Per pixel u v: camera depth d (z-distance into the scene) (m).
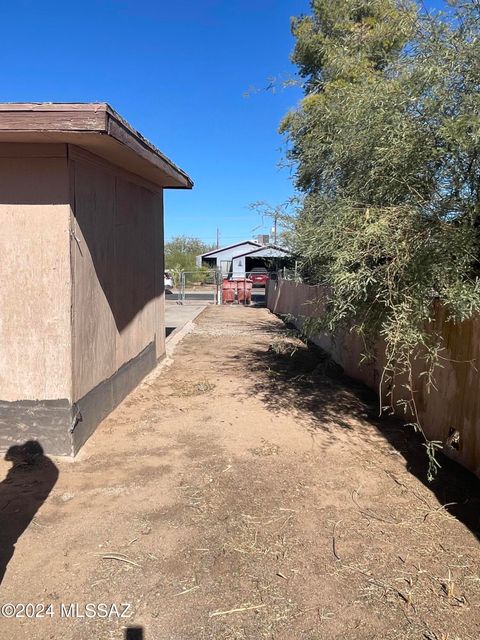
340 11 6.56
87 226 4.87
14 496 3.80
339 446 4.89
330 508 3.67
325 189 5.77
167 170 6.31
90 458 4.54
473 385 4.20
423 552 3.14
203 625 2.51
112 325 5.78
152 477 4.14
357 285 4.05
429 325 4.79
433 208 4.24
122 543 3.20
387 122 4.36
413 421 5.38
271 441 5.00
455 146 3.85
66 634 2.45
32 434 4.58
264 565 2.99
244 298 25.50
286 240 6.34
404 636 2.45
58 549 3.13
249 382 7.49
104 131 3.88
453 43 4.09
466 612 2.61
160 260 8.47
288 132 6.75
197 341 11.72
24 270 4.45
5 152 4.34
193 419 5.66
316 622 2.54
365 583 2.84
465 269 4.02
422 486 4.04
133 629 2.48
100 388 5.39
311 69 12.78
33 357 4.52
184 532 3.33
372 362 6.97
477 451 4.16
